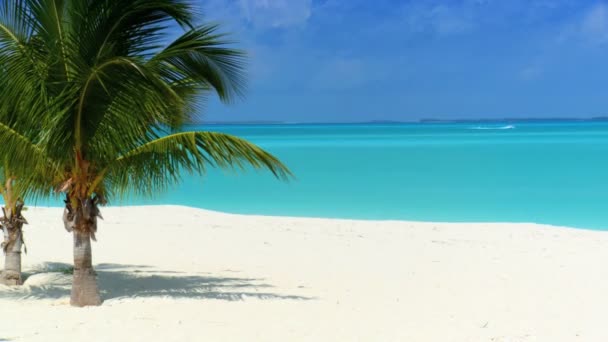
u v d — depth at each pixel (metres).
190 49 8.97
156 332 8.04
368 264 13.73
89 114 8.73
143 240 16.69
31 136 8.85
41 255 14.42
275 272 12.79
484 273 12.81
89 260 9.45
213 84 9.59
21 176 9.14
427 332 8.53
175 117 9.64
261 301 10.04
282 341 7.90
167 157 9.39
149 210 22.06
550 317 9.46
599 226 21.58
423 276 12.50
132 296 10.12
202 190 32.09
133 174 9.67
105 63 8.20
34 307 9.20
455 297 10.72
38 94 8.70
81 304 9.34
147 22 8.97
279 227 19.02
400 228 18.92
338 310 9.62
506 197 28.59
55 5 8.60
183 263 13.72
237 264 13.66
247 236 17.41
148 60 8.95
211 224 19.42
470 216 23.81
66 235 17.31
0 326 8.05
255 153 9.08
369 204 26.88
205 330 8.23
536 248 15.77
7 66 8.65
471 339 8.25
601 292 11.20
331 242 16.56
